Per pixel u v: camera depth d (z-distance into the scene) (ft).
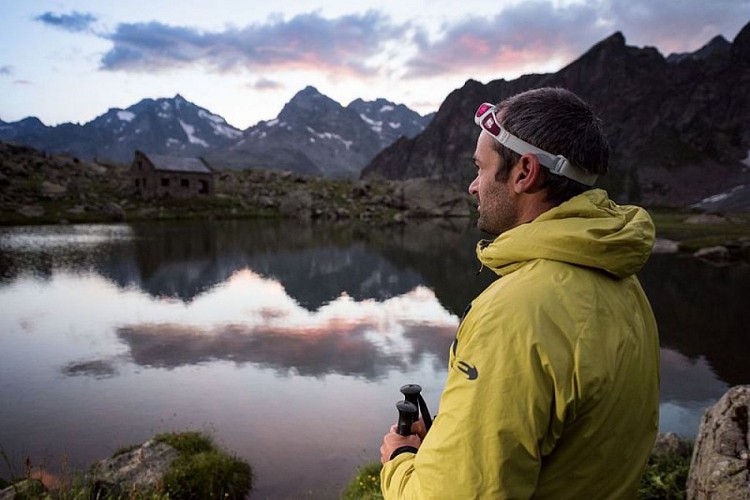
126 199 238.68
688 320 63.77
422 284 87.76
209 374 42.06
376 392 38.24
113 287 80.18
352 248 135.23
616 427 4.10
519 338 3.93
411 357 47.52
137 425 32.01
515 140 4.71
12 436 30.32
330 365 44.75
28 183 226.79
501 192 4.96
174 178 248.52
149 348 49.42
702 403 37.88
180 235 156.25
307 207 255.50
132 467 23.99
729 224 242.37
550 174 4.61
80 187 245.24
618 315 4.23
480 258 4.99
